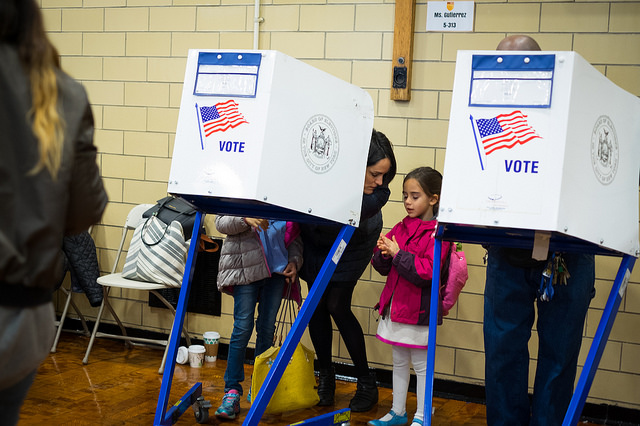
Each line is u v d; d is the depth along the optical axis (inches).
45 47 55.2
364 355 136.1
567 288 97.9
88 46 177.6
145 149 174.1
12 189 52.9
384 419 126.3
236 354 128.8
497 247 101.9
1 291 53.5
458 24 145.3
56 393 136.8
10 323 54.2
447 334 149.2
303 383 132.4
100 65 176.7
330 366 139.4
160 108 171.9
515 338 101.7
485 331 104.1
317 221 105.9
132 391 140.3
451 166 83.4
